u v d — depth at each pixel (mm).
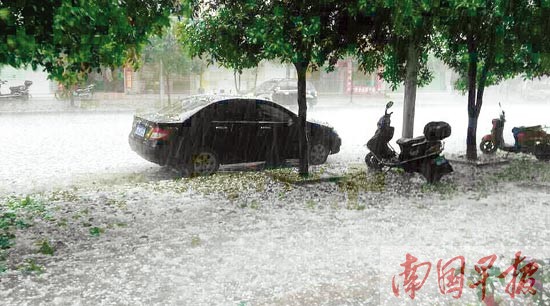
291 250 5055
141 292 4020
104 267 4547
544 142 11148
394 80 10953
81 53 4824
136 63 5941
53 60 4953
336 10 7633
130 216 6305
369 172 9570
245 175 9148
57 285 4137
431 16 8445
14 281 4203
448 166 8516
